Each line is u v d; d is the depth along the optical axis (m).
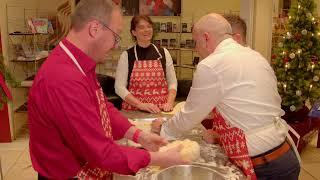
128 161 1.10
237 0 7.16
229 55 1.50
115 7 1.15
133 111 2.32
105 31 1.12
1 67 2.97
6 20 4.54
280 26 5.00
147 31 2.59
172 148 1.28
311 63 4.01
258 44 4.99
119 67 2.65
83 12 1.10
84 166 1.22
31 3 5.74
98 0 1.11
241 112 1.47
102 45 1.15
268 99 1.54
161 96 2.65
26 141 4.43
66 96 1.04
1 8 4.36
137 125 1.89
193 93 1.52
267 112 1.52
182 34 7.10
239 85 1.47
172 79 2.71
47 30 5.18
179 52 7.17
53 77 1.06
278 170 1.52
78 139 1.07
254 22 4.95
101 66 5.84
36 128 1.15
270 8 4.93
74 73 1.08
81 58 1.13
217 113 1.55
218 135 1.65
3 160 3.77
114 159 1.08
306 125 3.93
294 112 4.11
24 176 3.39
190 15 7.15
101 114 1.25
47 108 1.07
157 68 2.65
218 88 1.47
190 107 1.55
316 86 4.09
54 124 1.11
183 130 1.63
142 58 2.64
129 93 2.51
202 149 1.60
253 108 1.48
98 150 1.07
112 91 5.27
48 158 1.18
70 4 5.98
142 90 2.63
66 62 1.11
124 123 1.50
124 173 1.12
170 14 7.12
